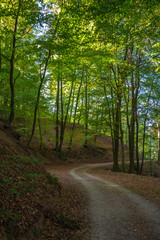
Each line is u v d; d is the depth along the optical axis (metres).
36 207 5.40
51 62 12.35
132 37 11.45
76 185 10.81
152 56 13.26
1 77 13.36
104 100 17.42
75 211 6.78
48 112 21.41
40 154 20.89
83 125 27.80
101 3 6.62
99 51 11.01
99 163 28.61
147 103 18.94
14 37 10.20
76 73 18.89
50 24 8.62
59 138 26.69
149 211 6.86
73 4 7.61
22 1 7.50
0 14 7.61
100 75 16.77
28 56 11.92
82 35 8.99
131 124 18.30
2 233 3.63
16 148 10.05
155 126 19.16
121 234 5.18
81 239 4.87
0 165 6.56
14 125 20.03
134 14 10.10
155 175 23.19
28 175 6.94
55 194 7.39
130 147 18.31
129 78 18.28
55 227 5.21
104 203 7.83
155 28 10.36
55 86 26.77
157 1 7.57
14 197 5.04
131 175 15.00
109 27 9.10
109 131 18.69
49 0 9.28
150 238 4.96
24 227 4.25
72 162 25.55
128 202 7.94
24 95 13.94
